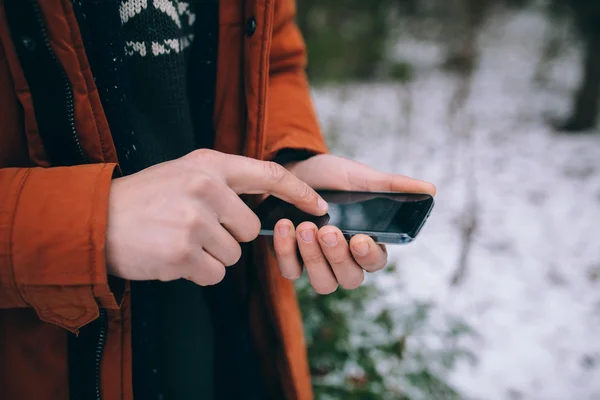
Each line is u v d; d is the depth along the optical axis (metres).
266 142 0.92
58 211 0.51
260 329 1.00
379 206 0.78
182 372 0.87
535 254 3.95
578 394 2.56
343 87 8.69
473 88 8.91
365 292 2.05
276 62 1.04
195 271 0.56
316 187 0.89
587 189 5.28
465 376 2.63
